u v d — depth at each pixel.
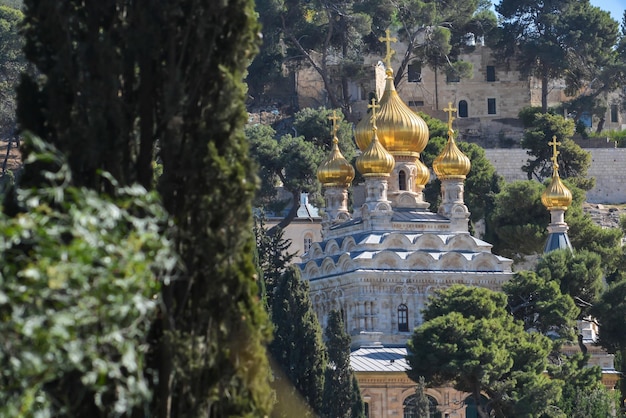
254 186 122.12
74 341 91.62
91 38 122.00
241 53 125.19
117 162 120.12
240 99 124.00
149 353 117.31
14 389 92.62
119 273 93.50
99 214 93.88
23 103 121.88
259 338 122.25
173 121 121.56
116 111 120.31
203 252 119.38
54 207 106.00
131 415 115.56
